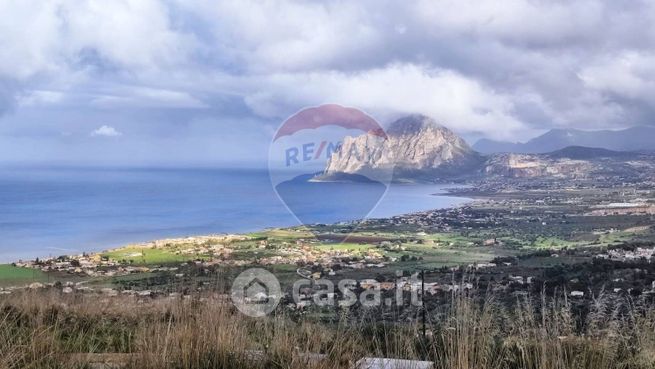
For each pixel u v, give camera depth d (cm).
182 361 389
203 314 453
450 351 385
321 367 387
